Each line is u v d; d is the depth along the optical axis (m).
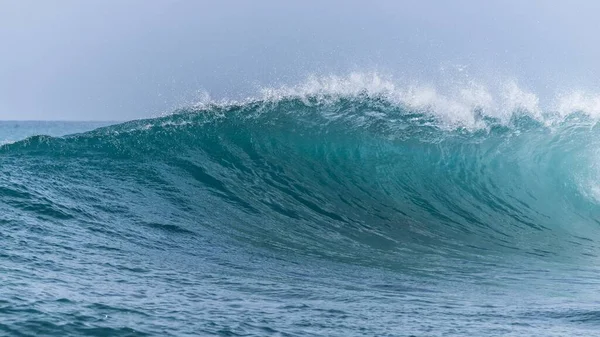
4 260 32.81
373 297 32.28
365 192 62.47
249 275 36.22
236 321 25.22
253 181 60.19
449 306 30.56
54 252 36.09
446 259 45.69
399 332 25.08
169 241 43.16
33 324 22.17
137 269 34.66
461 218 59.66
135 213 48.28
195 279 33.69
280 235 48.59
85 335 21.78
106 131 64.88
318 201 58.72
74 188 51.34
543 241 54.75
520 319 27.70
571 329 25.88
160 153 61.75
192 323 24.38
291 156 65.44
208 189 56.75
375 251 46.81
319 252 44.97
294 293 32.12
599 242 55.47
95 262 35.03
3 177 51.06
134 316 24.55
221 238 45.75
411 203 61.81
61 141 61.25
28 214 43.44
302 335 23.97
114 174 56.47
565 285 38.00
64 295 26.64
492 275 40.75
